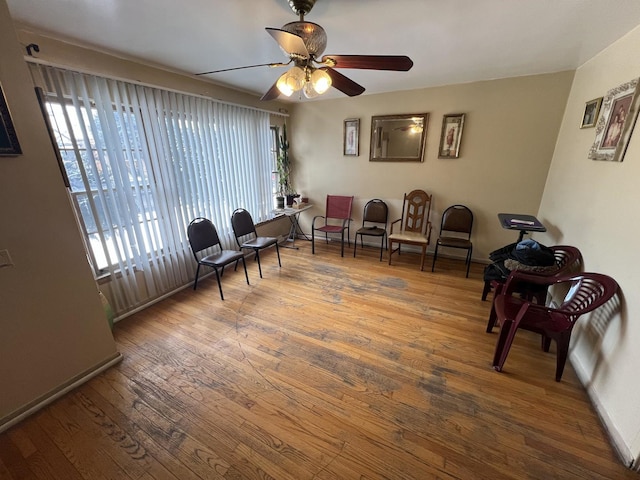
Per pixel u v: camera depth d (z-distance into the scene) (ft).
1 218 4.70
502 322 6.08
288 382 5.92
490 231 11.82
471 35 6.49
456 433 4.82
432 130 11.76
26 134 4.86
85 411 5.31
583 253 6.91
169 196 9.32
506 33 6.38
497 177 11.17
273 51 7.41
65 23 5.67
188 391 5.72
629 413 4.44
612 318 5.35
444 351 6.83
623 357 4.80
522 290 7.17
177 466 4.36
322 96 13.03
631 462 4.23
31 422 5.11
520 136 10.43
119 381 6.00
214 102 10.43
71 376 5.81
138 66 8.07
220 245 10.60
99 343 6.22
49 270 5.36
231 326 7.91
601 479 4.14
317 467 4.32
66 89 6.61
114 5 5.02
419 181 12.62
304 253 13.78
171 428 4.95
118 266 8.18
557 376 5.87
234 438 4.77
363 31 6.26
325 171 14.64
